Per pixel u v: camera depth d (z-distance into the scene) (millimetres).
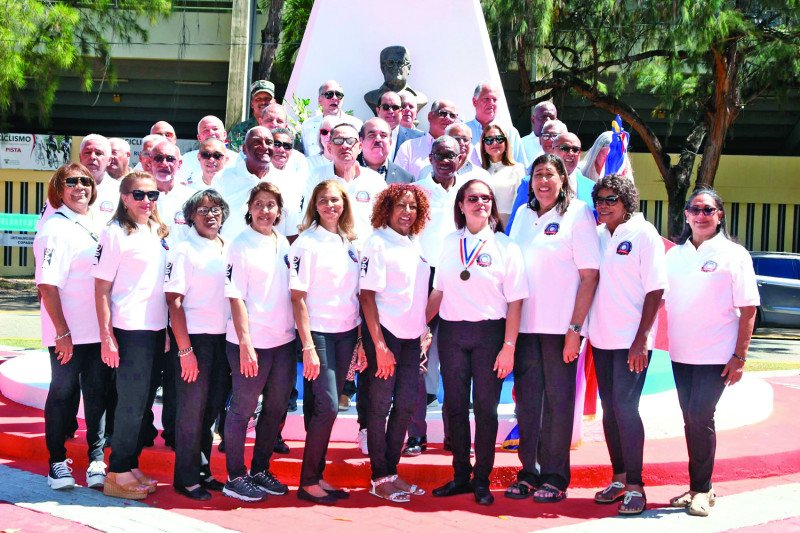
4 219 22188
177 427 5508
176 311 5391
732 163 25953
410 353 5559
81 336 5641
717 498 5781
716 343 5438
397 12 9719
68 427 5746
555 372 5531
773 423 7594
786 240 25953
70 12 20219
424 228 6078
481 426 5508
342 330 5516
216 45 26016
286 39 21953
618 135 6707
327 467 5867
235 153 8242
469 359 5547
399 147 8016
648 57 20219
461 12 9688
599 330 5516
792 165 25688
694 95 20312
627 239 5438
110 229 5438
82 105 29438
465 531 4941
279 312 5445
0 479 5863
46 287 5480
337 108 8242
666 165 21453
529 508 5418
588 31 19594
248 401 5426
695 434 5473
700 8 16297
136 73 27312
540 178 5523
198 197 5516
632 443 5367
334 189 5469
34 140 25641
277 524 5000
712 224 5492
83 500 5414
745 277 5371
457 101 9664
